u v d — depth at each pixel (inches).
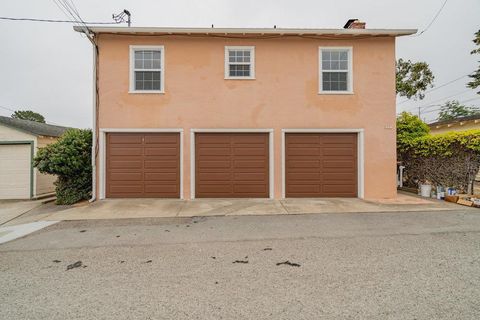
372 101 353.7
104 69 346.6
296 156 354.6
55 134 473.7
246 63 358.3
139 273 138.0
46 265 149.7
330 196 353.7
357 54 353.7
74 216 267.0
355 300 109.0
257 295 114.2
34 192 410.0
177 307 106.0
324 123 352.8
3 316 101.2
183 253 165.8
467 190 320.8
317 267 141.9
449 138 334.0
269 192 353.1
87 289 121.7
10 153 413.4
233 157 353.7
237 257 157.9
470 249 165.5
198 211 283.7
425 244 175.3
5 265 150.3
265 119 352.8
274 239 191.3
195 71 351.9
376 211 276.2
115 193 350.0
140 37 349.4
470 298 109.8
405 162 413.4
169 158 351.9
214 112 351.9
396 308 103.0
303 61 354.6
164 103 350.0
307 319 97.0
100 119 346.0
